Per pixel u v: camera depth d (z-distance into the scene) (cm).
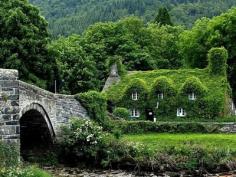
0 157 3453
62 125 4888
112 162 4706
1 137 3500
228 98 8738
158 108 8731
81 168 4688
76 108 5172
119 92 9062
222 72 8781
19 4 6259
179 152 4753
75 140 4797
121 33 11569
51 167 4656
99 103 5453
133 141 5116
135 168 4603
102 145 4812
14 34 6047
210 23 10219
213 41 9994
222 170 4572
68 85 8231
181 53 11306
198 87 8512
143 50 11588
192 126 6788
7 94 3544
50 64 6331
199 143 5284
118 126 6562
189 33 10675
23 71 5969
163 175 4394
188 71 9069
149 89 8869
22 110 4091
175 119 8612
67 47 8481
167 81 8750
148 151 4747
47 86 6375
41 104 4450
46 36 6397
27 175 3216
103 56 10906
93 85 8438
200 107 8481
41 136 4812
